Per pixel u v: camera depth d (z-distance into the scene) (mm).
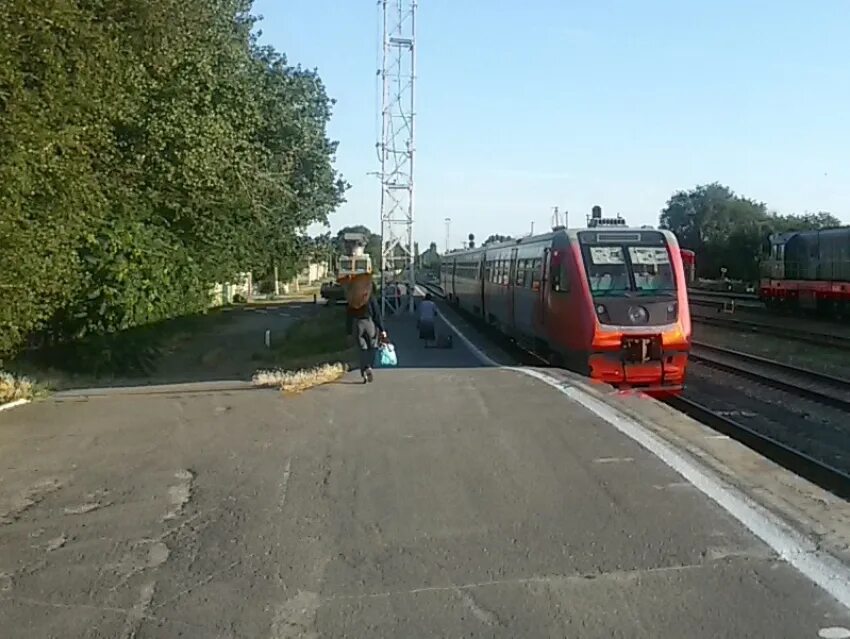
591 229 20016
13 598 5516
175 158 28344
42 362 25312
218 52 31000
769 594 5223
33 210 14359
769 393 19984
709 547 6070
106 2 20469
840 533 6324
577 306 19188
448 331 31453
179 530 6848
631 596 5254
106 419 12109
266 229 44719
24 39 13234
